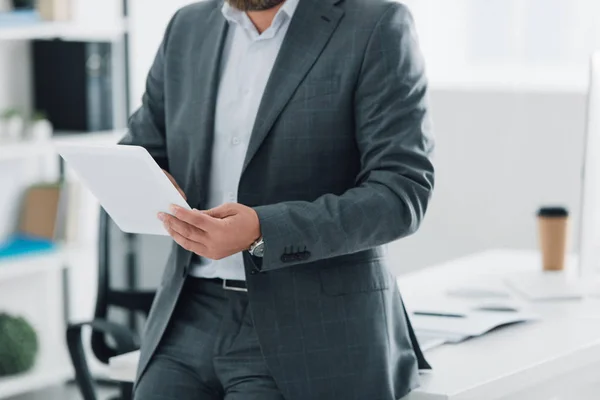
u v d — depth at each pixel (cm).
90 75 505
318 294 217
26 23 472
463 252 568
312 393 215
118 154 198
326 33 220
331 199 210
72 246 496
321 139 217
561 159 536
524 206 548
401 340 235
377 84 215
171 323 234
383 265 226
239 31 230
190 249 205
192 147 231
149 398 229
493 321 290
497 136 550
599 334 285
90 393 357
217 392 231
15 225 507
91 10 518
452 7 590
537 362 257
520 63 568
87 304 555
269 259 204
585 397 311
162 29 559
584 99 526
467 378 243
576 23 554
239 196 220
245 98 226
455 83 576
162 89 248
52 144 480
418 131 218
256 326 217
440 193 570
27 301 523
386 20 218
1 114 486
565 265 364
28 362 488
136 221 218
